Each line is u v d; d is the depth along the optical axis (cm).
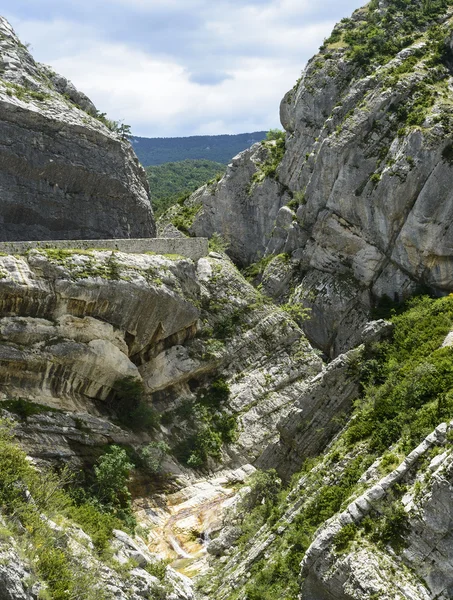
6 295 4050
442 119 5841
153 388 4881
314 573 3030
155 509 4269
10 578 2531
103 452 4184
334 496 3406
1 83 5366
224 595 3434
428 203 5662
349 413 4231
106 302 4412
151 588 3081
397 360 4238
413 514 2895
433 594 2780
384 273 5978
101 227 5722
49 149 5403
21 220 5259
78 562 2922
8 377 4075
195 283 5147
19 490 2997
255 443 5000
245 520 4003
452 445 2947
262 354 5388
